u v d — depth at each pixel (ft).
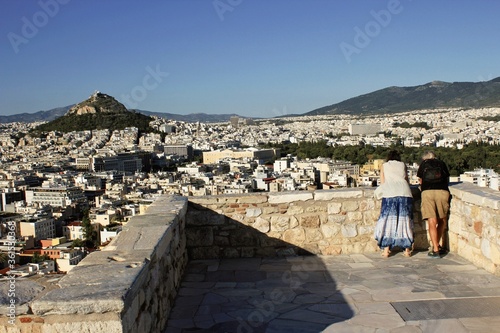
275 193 23.98
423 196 22.88
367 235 24.14
